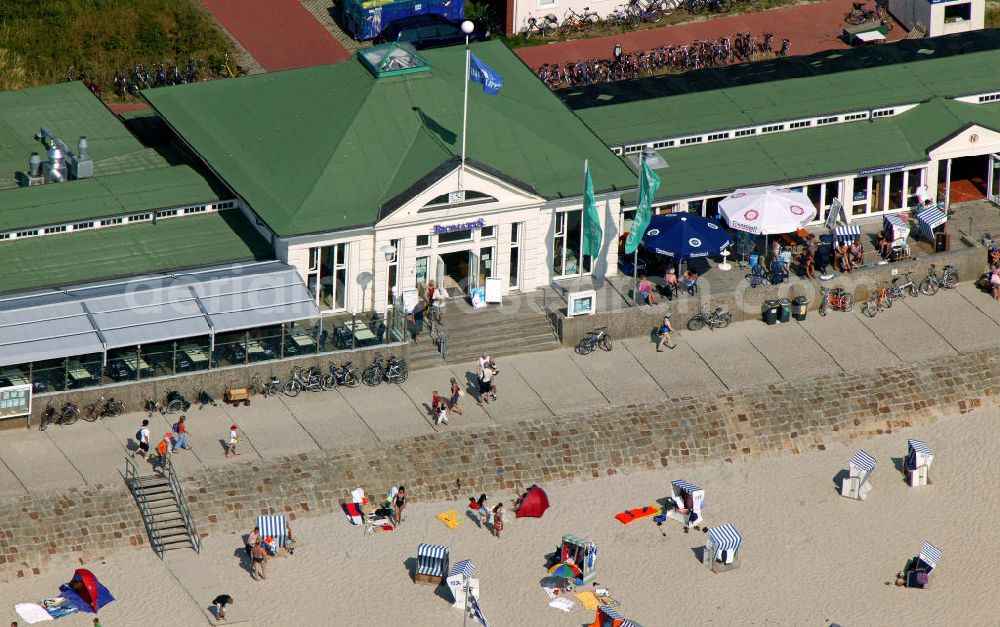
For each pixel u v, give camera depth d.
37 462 113.44
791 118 141.62
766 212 133.00
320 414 119.81
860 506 117.69
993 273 135.25
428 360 125.75
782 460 121.25
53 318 117.81
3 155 135.38
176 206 128.75
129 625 104.50
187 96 137.00
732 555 111.69
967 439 123.62
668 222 131.50
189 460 114.88
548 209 129.62
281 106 134.00
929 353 129.38
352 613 106.81
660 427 121.44
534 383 124.31
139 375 118.56
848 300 132.75
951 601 110.62
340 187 126.81
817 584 111.38
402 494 113.06
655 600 109.38
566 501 116.31
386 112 131.25
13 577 106.81
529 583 109.88
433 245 127.94
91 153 136.00
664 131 139.12
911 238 140.12
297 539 111.56
